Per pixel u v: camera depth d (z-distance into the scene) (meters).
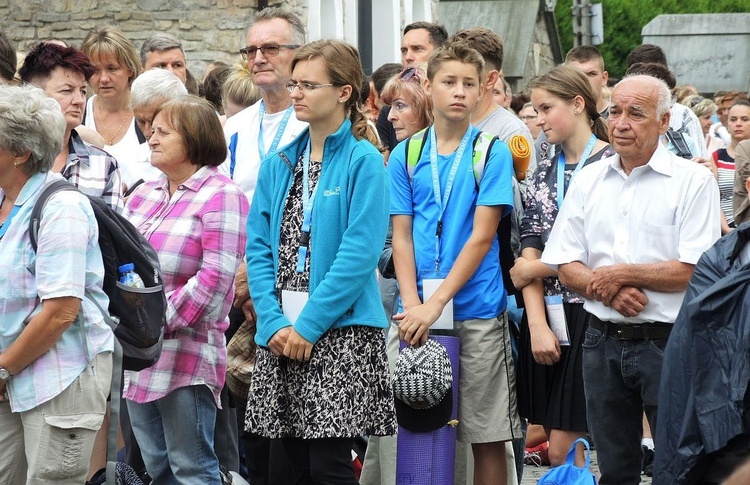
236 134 10.65
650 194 8.41
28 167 7.35
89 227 7.39
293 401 8.09
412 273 9.26
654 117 8.34
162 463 8.83
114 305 7.72
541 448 12.80
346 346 8.01
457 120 9.24
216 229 8.62
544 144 11.15
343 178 8.14
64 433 7.27
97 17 22.25
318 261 8.09
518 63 48.09
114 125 11.34
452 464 9.11
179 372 8.53
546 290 9.39
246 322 9.73
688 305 6.77
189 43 22.31
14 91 7.32
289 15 10.58
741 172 13.23
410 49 13.50
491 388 9.20
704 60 48.91
